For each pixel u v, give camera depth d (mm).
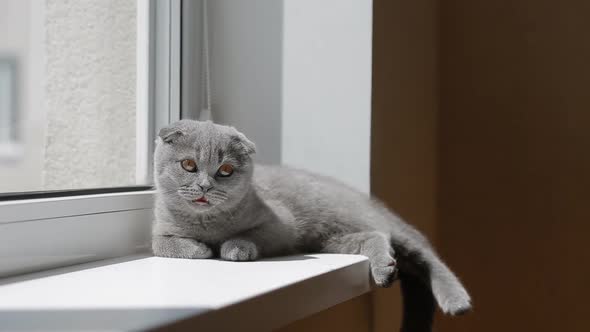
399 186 1689
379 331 1624
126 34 1389
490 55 1999
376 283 1255
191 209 1223
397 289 1737
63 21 1235
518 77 1974
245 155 1246
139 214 1302
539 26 1948
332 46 1496
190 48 1521
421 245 1436
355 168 1492
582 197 1922
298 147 1542
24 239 1049
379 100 1516
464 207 2049
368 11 1456
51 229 1099
